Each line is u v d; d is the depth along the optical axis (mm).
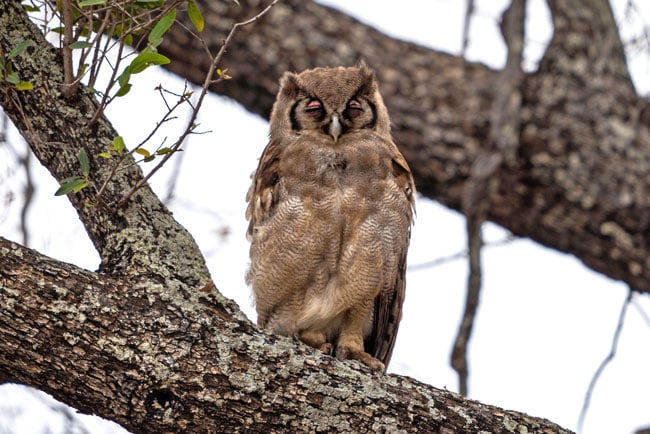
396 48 14539
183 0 8219
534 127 14086
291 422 8008
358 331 10664
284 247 10297
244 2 14000
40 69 8945
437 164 14234
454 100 14266
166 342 7859
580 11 14531
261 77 14133
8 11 9070
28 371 7695
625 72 14531
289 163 10438
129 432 8273
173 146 8141
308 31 14250
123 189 8789
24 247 7902
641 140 14273
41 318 7645
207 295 8289
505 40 13898
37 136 8844
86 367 7695
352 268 10320
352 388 8203
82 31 9039
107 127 9039
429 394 8406
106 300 7859
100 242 8719
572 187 14055
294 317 10680
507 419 8406
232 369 7949
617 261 14172
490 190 13305
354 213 10273
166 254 8578
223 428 7898
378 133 11328
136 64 8211
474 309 11875
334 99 11125
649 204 13984
